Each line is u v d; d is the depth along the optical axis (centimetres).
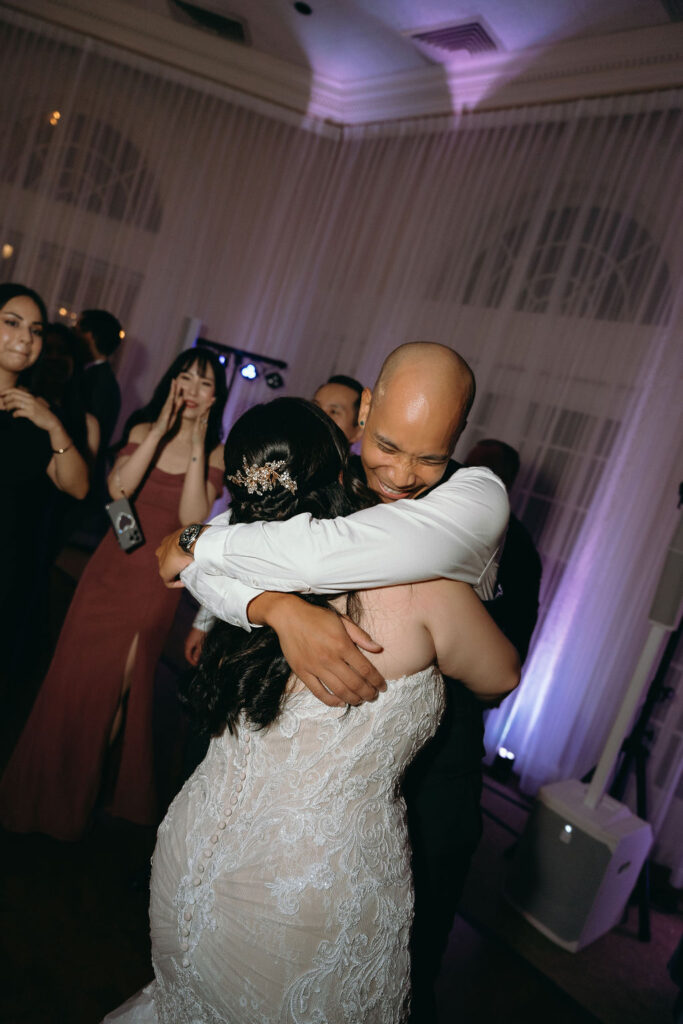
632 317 365
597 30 365
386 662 101
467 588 108
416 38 427
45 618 296
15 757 232
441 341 451
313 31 461
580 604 357
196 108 564
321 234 568
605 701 345
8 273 558
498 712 380
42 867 221
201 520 247
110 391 456
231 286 574
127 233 566
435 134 489
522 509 387
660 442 338
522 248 414
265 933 98
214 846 106
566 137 406
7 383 227
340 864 99
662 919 290
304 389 560
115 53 542
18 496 227
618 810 267
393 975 102
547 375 389
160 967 113
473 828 147
